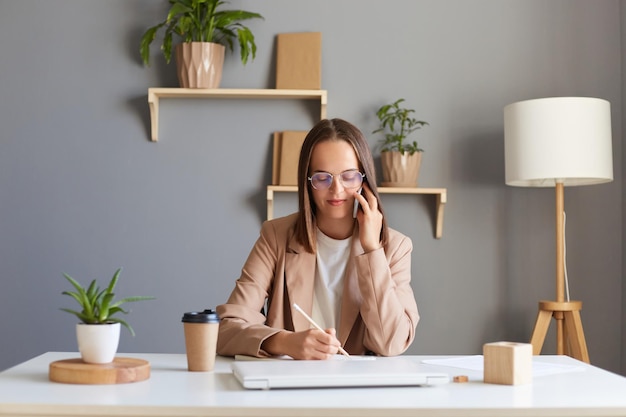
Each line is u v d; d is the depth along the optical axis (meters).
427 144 3.63
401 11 3.67
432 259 3.61
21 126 3.63
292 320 2.00
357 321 1.98
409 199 3.62
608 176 3.15
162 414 1.11
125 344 3.58
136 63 3.64
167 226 3.61
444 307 3.60
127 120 3.63
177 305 3.60
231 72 3.63
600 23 3.66
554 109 3.10
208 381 1.35
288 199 3.61
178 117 3.63
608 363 3.62
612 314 3.63
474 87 3.65
